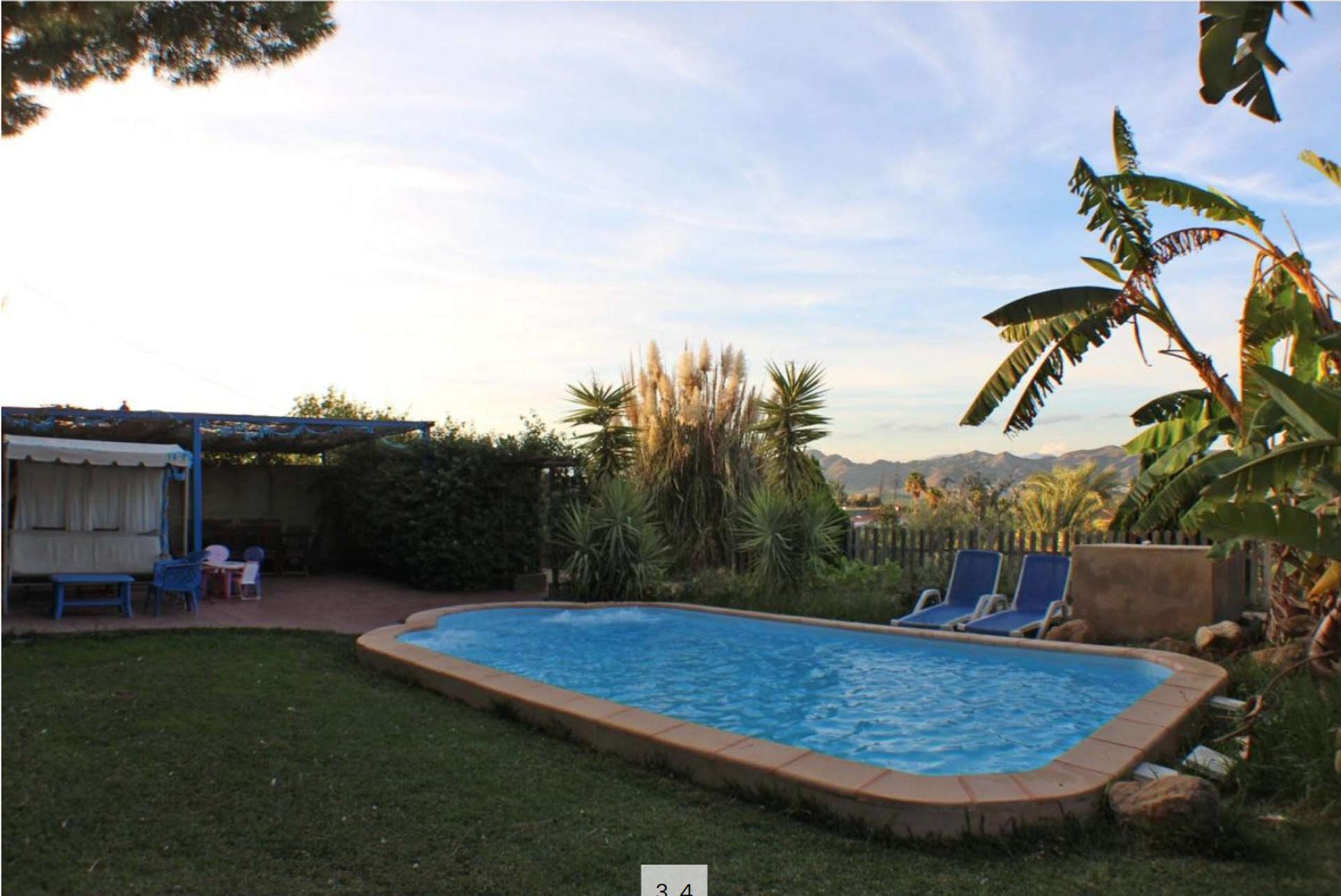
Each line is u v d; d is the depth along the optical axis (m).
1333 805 4.29
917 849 3.90
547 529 13.93
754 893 3.39
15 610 10.61
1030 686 7.80
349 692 6.80
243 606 11.65
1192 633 8.87
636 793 4.58
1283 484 5.19
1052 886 3.47
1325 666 6.22
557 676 8.42
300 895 3.28
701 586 13.02
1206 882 3.50
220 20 5.11
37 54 4.56
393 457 14.16
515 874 3.52
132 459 11.22
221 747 5.14
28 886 3.27
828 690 7.79
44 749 4.98
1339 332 5.89
